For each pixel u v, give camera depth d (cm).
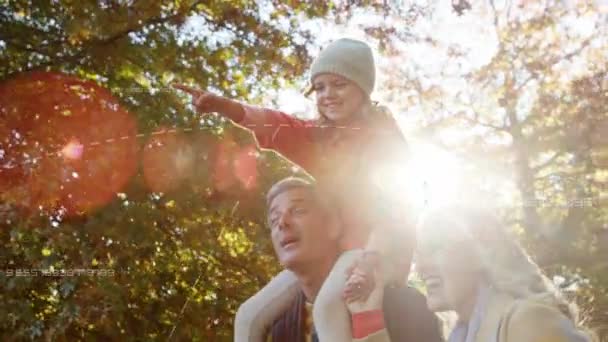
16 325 763
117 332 841
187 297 881
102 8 853
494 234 261
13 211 755
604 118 1428
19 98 810
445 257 259
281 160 859
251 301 335
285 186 320
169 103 866
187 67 930
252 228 877
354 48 329
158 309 873
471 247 258
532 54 1520
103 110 823
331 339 296
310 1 938
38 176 759
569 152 1487
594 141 1432
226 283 902
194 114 834
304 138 326
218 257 910
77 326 828
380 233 309
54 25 879
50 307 813
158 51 913
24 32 862
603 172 1422
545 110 1492
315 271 317
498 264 256
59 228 764
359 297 294
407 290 316
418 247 268
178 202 829
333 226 318
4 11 875
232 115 320
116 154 791
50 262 763
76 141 798
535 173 1538
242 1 938
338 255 319
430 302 266
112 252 805
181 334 870
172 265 869
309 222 314
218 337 884
